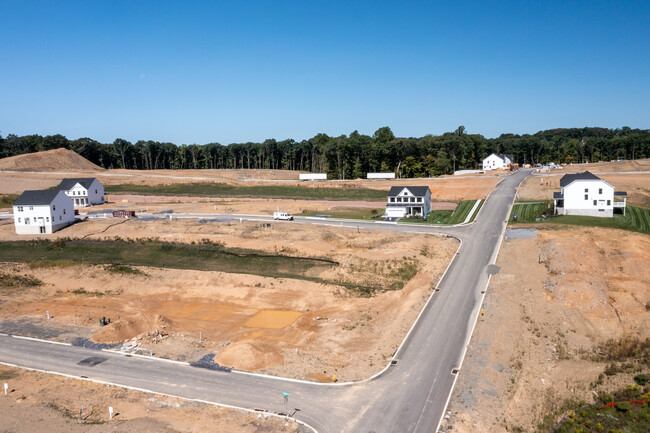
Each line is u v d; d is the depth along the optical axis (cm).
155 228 7662
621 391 3034
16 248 6962
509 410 2894
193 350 3903
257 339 4147
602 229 6028
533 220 7106
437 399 3003
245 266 5972
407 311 4406
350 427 2736
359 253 5909
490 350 3622
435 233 6812
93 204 10369
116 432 2712
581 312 4066
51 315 4831
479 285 4866
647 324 3856
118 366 3622
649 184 8812
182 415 2903
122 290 5603
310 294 5191
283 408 2956
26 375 3503
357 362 3566
